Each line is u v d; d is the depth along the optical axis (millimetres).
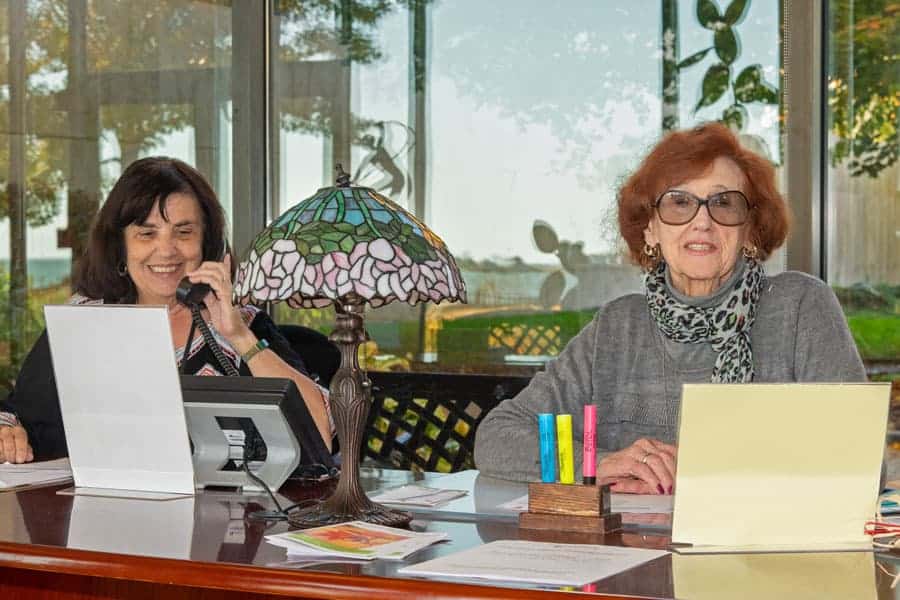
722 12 3803
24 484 2227
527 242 4027
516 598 1372
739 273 2418
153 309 2070
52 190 4395
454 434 3938
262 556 1589
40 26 4398
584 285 3961
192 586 1682
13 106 4402
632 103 3914
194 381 2170
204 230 2895
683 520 1677
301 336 3002
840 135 3699
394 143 4188
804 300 2451
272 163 4336
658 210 2389
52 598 1881
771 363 2428
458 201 4109
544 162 4008
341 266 1760
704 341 2439
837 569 1511
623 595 1352
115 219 2844
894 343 3656
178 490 2148
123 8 4375
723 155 2381
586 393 2545
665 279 2469
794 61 3691
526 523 1798
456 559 1529
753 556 1596
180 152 4371
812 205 3697
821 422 1684
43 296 4395
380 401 4020
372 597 1436
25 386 2871
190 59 4352
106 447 2178
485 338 4070
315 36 4270
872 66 3652
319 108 4277
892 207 3648
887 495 1917
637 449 2150
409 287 1769
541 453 1854
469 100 4090
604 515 1764
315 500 2078
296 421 2150
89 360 2143
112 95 4387
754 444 1678
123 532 1771
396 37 4176
